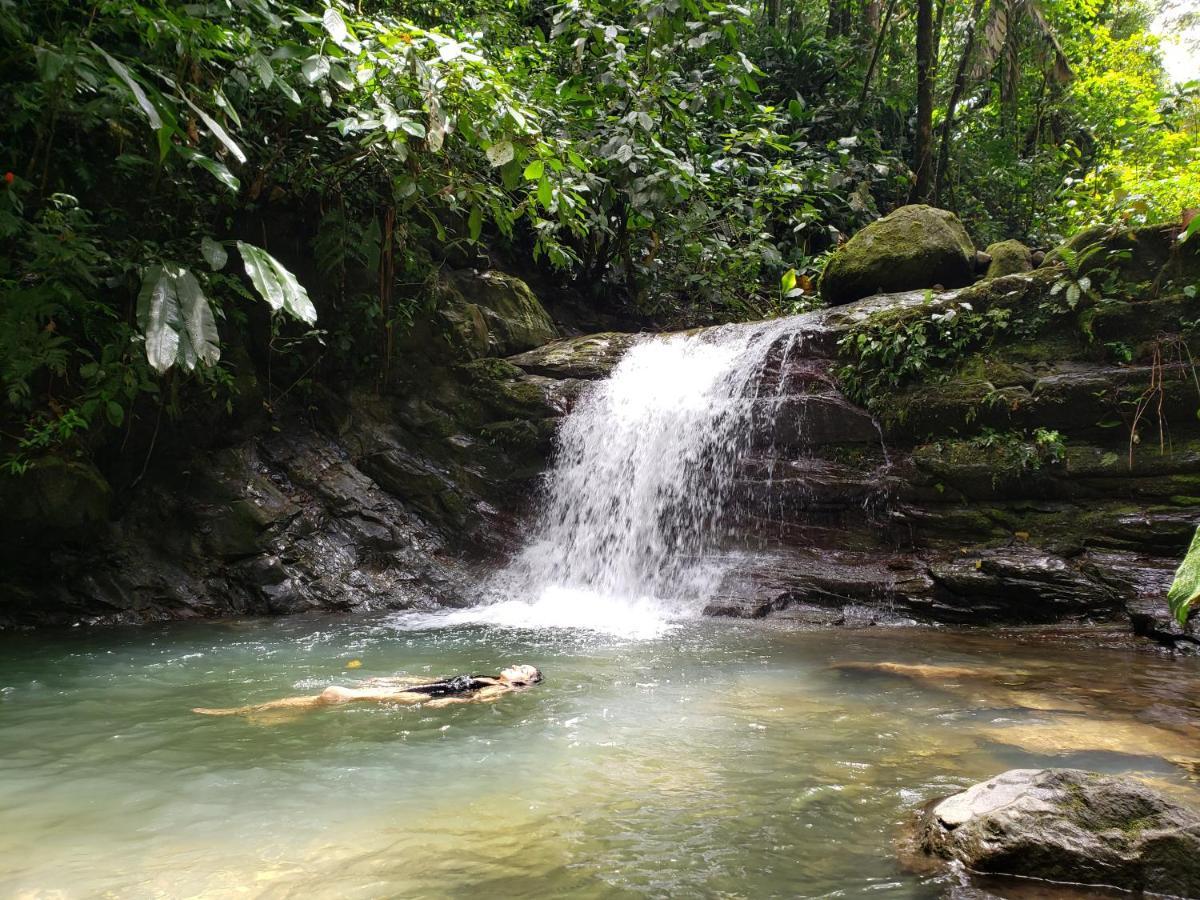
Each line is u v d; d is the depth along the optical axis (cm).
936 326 794
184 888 234
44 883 238
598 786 319
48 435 673
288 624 707
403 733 390
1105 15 1848
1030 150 1672
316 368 930
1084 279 730
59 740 381
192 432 822
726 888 236
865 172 1380
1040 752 357
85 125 677
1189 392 680
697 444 845
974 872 247
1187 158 1233
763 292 1273
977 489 739
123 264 691
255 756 357
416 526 890
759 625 690
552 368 983
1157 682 487
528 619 725
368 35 677
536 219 878
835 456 811
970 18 1451
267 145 830
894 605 709
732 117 1332
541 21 1323
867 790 313
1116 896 233
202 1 645
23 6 605
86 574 739
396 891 233
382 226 936
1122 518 684
